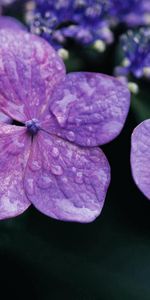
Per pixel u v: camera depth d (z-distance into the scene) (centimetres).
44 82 11
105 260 14
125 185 14
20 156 11
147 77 14
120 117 10
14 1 15
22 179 10
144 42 14
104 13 14
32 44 11
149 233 14
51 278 14
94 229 14
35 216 14
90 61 14
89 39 14
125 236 14
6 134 11
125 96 10
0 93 11
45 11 14
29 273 14
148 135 10
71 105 11
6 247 14
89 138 10
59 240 14
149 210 14
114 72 14
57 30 14
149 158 10
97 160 10
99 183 10
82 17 14
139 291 13
